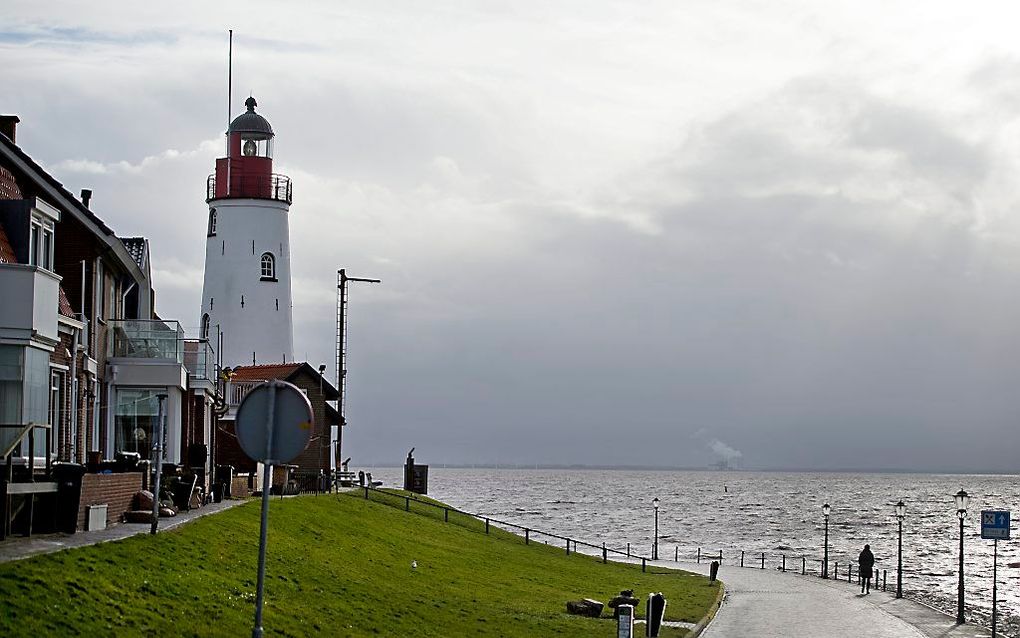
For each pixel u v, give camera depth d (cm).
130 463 3872
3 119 4844
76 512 3041
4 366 3284
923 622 5050
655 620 3688
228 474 5278
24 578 2348
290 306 8769
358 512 5719
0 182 3797
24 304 3303
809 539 14525
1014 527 16650
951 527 17550
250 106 8731
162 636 2406
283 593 3184
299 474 6769
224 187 8588
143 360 4791
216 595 2848
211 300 8569
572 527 16088
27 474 2997
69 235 4362
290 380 7594
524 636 3606
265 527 1948
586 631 3844
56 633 2167
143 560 2845
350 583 3662
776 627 4691
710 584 6300
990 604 7056
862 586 6856
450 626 3534
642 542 13275
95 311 4456
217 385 5928
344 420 8269
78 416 4194
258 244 8575
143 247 5597
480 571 4978
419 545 5275
